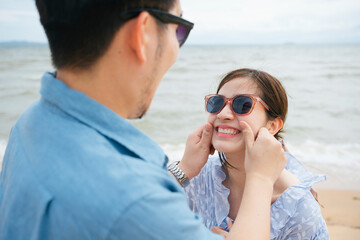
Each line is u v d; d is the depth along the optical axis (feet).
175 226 2.57
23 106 42.83
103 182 2.52
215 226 5.48
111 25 2.85
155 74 3.29
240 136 5.12
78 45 2.86
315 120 34.55
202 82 60.59
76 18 2.79
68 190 2.53
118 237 2.41
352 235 12.40
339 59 113.09
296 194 4.88
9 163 3.18
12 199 2.79
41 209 2.56
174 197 2.71
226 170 5.79
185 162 5.49
